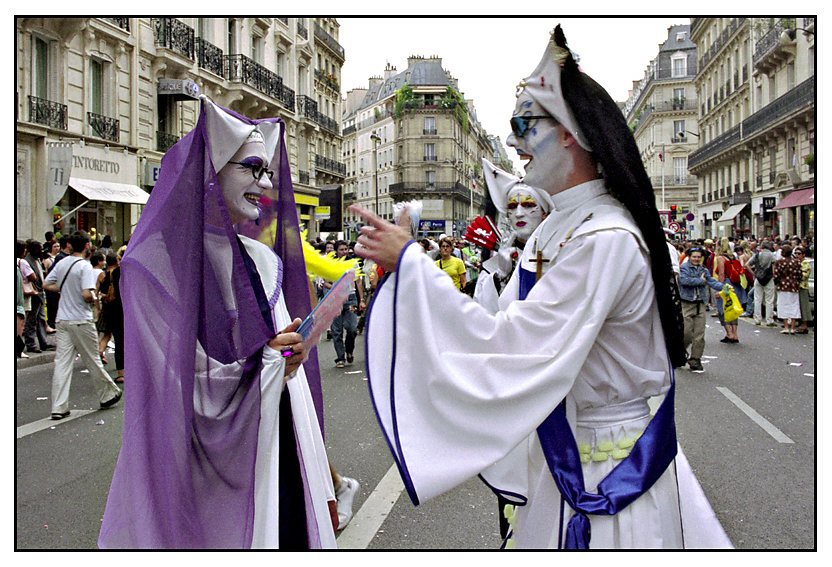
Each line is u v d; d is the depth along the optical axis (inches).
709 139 1633.9
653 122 2095.2
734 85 1371.8
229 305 84.3
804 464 179.8
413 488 61.8
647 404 71.4
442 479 62.2
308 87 1300.4
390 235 67.4
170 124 792.3
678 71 2076.8
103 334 367.2
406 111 2723.9
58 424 243.4
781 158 1083.3
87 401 285.4
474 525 142.7
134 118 711.7
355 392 295.6
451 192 2719.0
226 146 87.3
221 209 84.7
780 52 1040.8
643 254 66.5
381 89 3157.0
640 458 66.4
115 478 80.7
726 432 214.5
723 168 1494.8
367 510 152.5
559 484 65.7
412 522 144.9
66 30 602.2
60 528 144.6
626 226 65.3
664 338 68.9
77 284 258.2
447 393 63.9
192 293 80.5
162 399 78.0
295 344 87.0
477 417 63.6
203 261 82.9
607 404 69.0
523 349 64.6
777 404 255.1
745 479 168.7
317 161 1419.8
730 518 143.6
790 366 343.6
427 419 64.4
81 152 614.9
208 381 81.7
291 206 111.3
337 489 135.9
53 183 478.0
